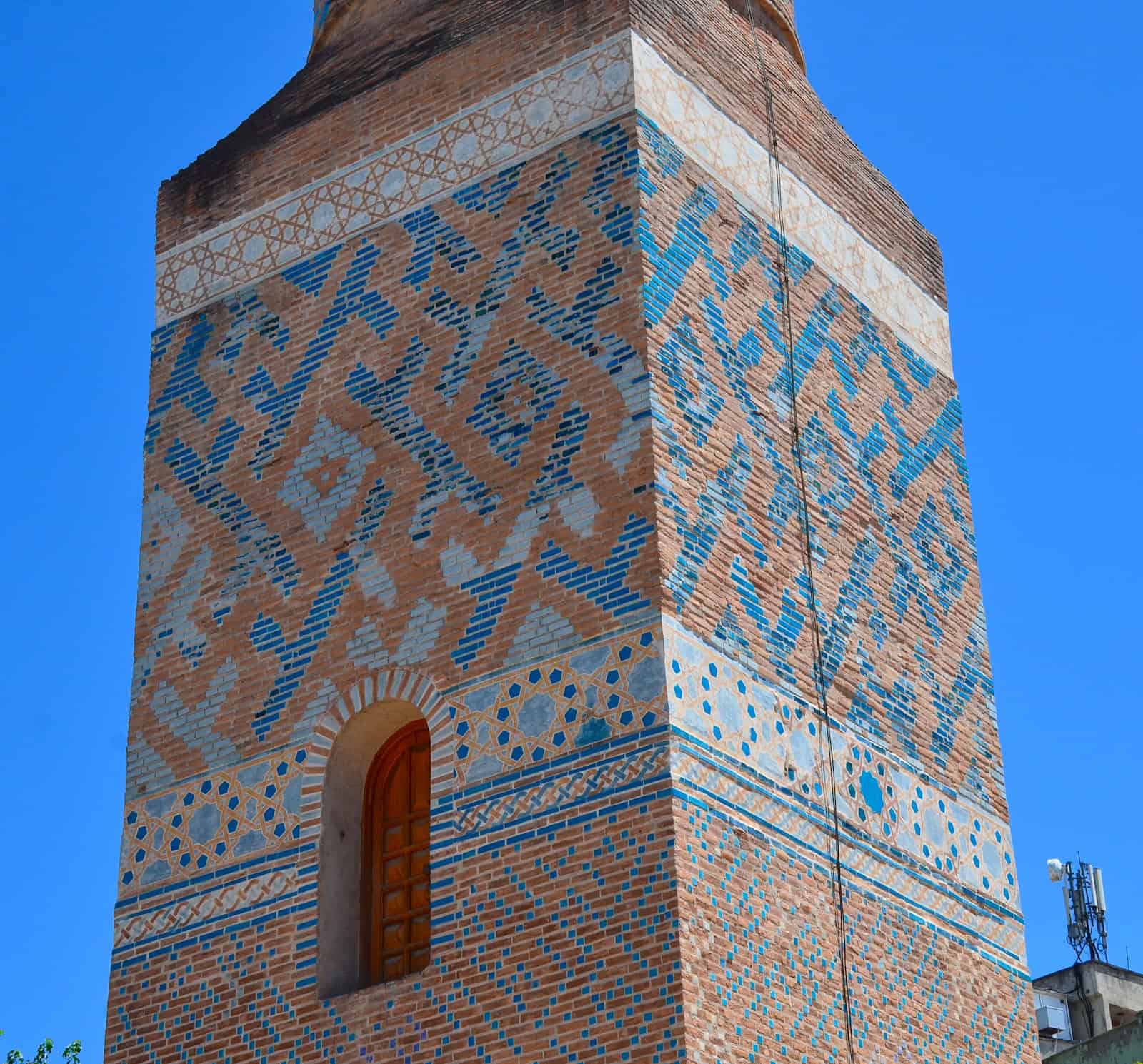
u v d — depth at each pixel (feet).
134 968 60.85
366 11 73.10
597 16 64.59
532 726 56.34
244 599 63.93
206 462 67.00
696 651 56.08
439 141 66.44
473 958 54.65
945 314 73.87
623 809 53.83
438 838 56.49
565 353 60.39
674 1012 51.08
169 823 62.28
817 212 68.90
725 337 62.18
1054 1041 98.68
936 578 67.31
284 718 61.26
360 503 62.75
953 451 71.05
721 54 67.67
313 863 58.80
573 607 56.95
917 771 62.95
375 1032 55.52
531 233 62.90
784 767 57.52
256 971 58.44
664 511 57.00
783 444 62.75
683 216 62.64
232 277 69.51
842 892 57.82
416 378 63.36
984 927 63.10
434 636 59.26
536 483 59.26
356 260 66.64
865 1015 56.90
